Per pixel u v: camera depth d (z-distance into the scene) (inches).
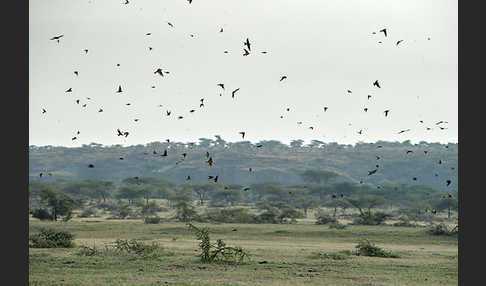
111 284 2172.7
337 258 3344.0
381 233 6254.9
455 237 5856.3
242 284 2213.3
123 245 3612.2
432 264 3139.8
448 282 2388.0
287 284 2245.3
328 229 6894.7
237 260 3127.5
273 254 3585.1
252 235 6058.1
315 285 2231.8
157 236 5738.2
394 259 3476.9
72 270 2593.5
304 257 3408.0
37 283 2190.0
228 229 6697.8
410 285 2288.4
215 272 2576.3
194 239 5334.6
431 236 5964.6
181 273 2529.5
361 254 3737.7
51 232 4055.1
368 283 2320.4
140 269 2655.0
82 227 6978.4
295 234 6131.9
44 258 3041.3
